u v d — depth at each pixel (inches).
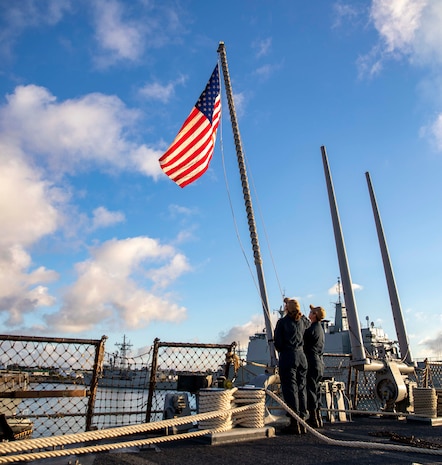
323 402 318.0
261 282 315.0
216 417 213.8
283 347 249.1
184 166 357.1
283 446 198.7
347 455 180.1
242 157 341.4
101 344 246.2
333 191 423.2
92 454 175.8
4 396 216.8
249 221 327.0
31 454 151.6
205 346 299.0
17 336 223.3
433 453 184.9
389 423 308.5
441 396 351.9
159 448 191.5
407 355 439.8
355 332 367.9
